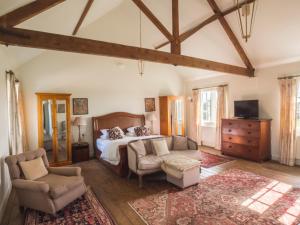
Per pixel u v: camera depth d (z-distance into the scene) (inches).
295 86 175.5
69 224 95.5
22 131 173.9
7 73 137.4
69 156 194.1
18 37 92.2
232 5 157.4
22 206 109.0
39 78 193.6
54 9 112.0
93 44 114.7
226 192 125.4
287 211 102.9
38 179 112.9
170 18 187.9
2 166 115.0
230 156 212.2
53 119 186.1
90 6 139.4
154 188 135.4
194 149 173.6
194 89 279.0
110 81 235.1
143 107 260.8
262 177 150.0
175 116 269.1
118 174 160.1
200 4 166.9
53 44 101.8
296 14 139.6
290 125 178.4
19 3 85.1
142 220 97.8
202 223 94.0
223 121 218.8
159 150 159.6
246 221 94.7
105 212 105.6
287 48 170.1
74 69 212.1
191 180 133.4
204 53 223.9
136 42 224.8
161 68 274.5
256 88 208.4
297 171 163.6
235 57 207.5
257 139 187.3
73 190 112.0
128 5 181.5
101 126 225.5
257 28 165.0
